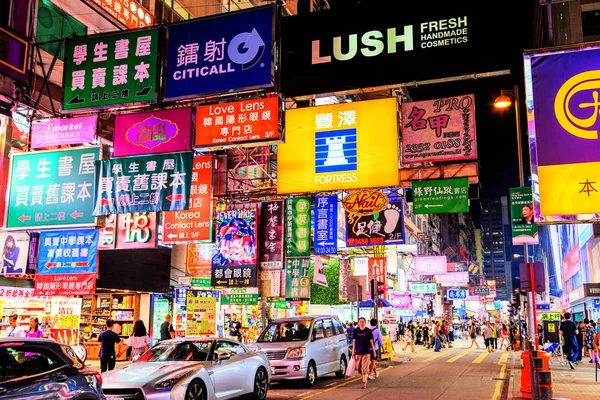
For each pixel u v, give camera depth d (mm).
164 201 13742
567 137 9359
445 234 98250
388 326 40500
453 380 17016
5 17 15055
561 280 57219
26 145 15297
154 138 14164
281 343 15727
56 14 18266
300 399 12828
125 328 22719
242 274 23109
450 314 83875
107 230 16938
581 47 9625
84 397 7500
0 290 16250
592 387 14859
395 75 18156
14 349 6973
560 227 56031
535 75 9703
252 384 12188
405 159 18594
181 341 11906
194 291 18562
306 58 19203
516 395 13195
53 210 14234
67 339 19891
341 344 18000
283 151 19656
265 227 23562
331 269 36500
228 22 13898
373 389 14719
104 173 14195
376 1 18859
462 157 18094
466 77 17547
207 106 14180
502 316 86000
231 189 22547
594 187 9094
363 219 22406
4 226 14375
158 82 14031
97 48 14539
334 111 19406
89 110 14344
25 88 14328
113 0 19500
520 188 20578
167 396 9727
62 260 14367
